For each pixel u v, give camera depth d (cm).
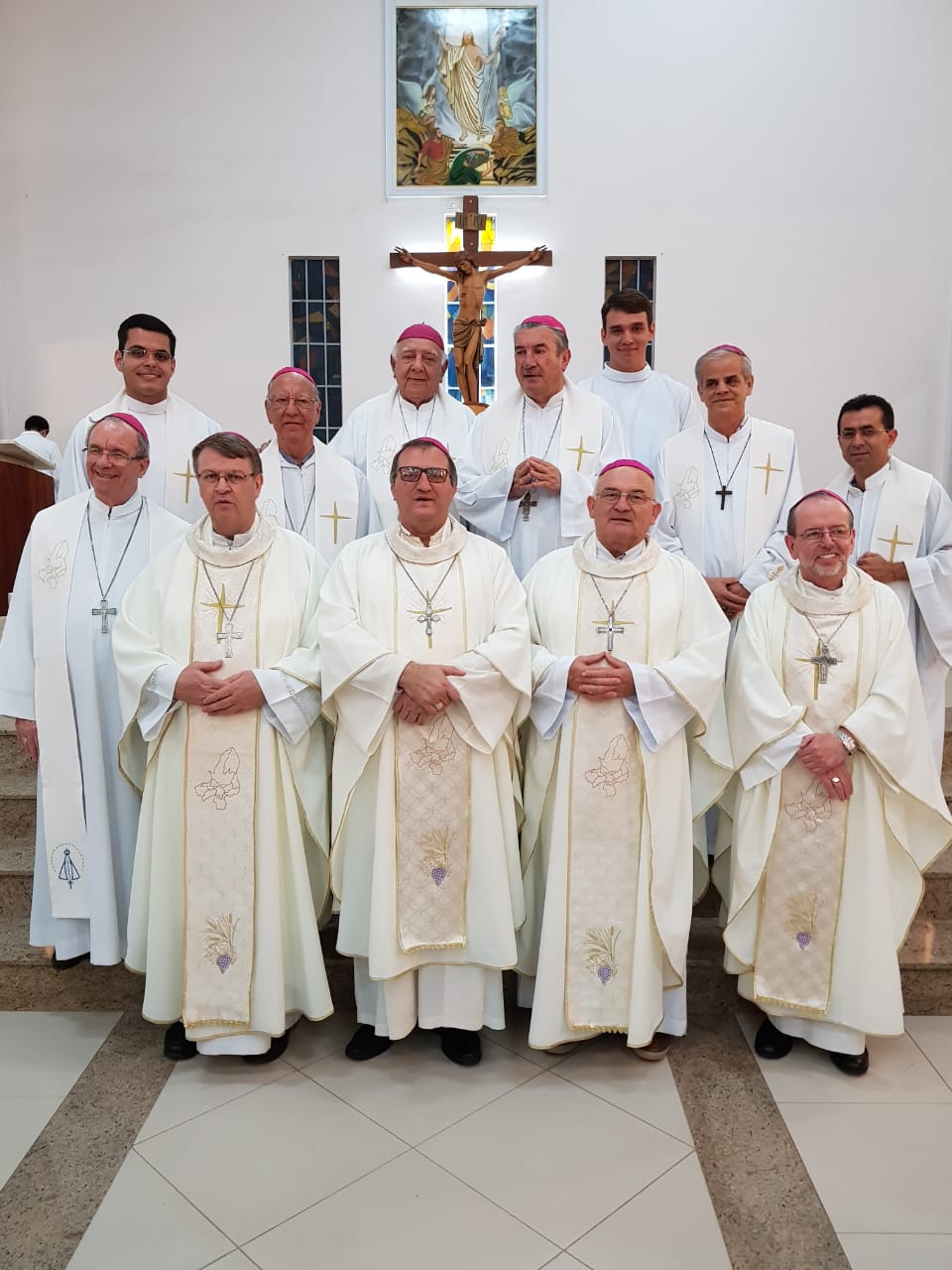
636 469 294
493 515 366
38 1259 218
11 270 789
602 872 288
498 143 775
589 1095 281
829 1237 224
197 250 785
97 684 315
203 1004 288
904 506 375
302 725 288
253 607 295
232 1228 227
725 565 373
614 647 294
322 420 809
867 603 296
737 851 299
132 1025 324
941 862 359
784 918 293
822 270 766
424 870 287
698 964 339
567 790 288
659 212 769
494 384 790
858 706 291
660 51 759
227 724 285
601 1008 289
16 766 426
